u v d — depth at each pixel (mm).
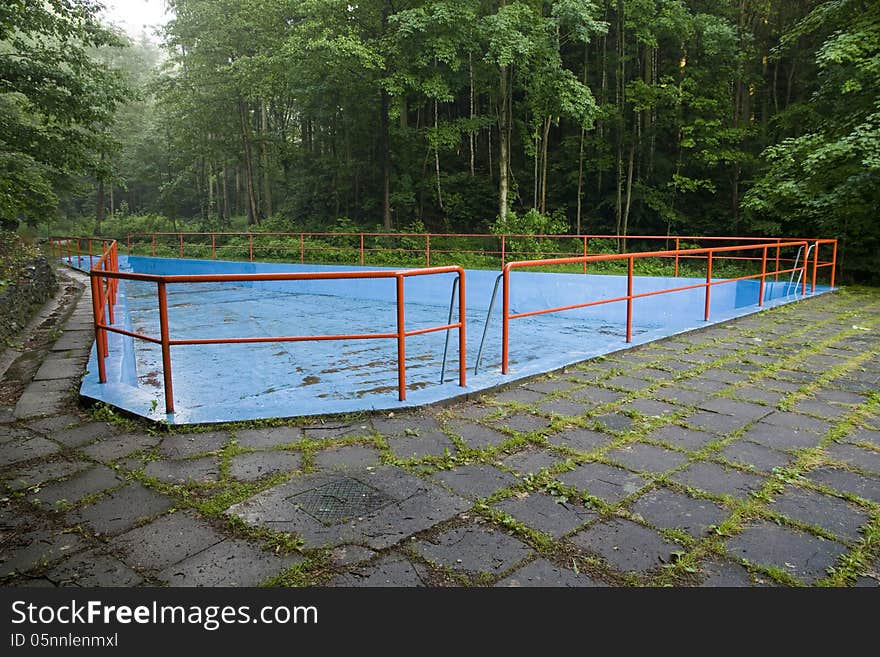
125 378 5184
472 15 16781
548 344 8711
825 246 13156
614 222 22516
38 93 13680
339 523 2496
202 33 23703
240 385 6391
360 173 25000
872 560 2227
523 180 24516
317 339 3881
